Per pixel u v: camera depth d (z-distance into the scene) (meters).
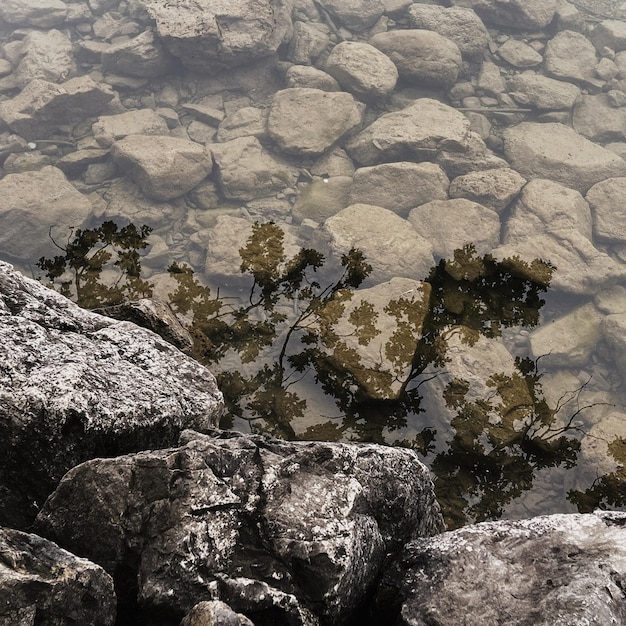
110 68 3.85
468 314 1.68
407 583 0.58
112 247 1.91
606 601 0.51
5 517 0.64
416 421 1.42
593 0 4.65
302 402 1.36
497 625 0.52
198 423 0.76
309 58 3.88
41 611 0.45
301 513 0.58
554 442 1.40
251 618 0.52
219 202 3.20
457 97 3.89
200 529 0.56
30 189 3.07
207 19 3.62
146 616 0.54
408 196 3.17
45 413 0.63
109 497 0.57
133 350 0.81
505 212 3.22
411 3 4.25
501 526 0.62
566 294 2.76
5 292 0.80
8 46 4.06
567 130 3.73
